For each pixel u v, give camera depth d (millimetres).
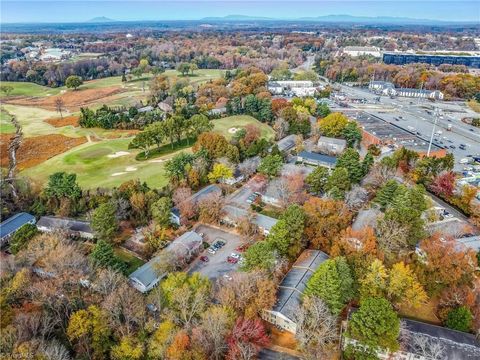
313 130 153375
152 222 86250
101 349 54438
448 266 62062
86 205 94625
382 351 53938
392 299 61375
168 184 103438
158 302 60094
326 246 73250
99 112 173250
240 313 58500
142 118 168500
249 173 113562
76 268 66375
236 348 51625
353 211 86750
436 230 78062
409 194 78000
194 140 149375
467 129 166375
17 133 158125
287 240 70812
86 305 59469
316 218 75625
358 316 53531
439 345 52594
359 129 149125
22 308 59406
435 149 138500
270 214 93500
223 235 86500
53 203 94375
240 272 66375
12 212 94688
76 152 137875
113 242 81938
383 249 65938
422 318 61625
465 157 132125
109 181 112812
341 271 60375
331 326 56875
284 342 57906
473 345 53938
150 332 56125
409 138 151375
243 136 131250
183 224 89125
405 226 68250
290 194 94375
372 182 100312
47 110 199375
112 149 140750
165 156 134000
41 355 49219
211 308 56438
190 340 51969
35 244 72062
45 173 120500
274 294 59875
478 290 62844
